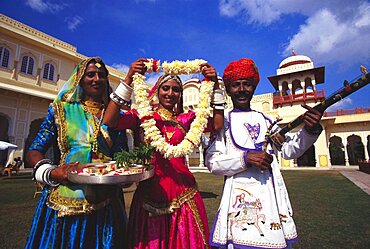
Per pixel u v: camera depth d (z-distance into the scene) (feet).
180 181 5.19
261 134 5.02
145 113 5.18
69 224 4.35
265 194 4.48
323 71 63.21
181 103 6.40
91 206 4.42
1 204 16.26
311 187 24.63
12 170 37.99
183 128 5.82
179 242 4.64
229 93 5.49
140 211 4.93
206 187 25.44
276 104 68.08
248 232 4.25
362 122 62.44
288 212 4.42
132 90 4.82
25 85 44.29
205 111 5.26
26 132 44.47
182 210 4.95
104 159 5.06
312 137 4.45
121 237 4.85
